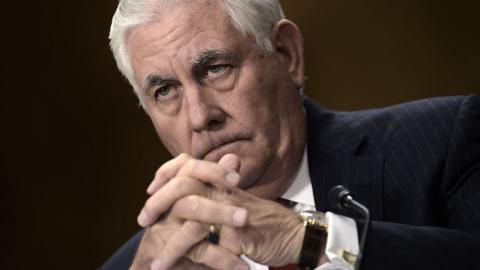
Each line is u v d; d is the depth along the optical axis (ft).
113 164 43.39
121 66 17.10
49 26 42.70
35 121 42.96
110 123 43.29
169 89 16.07
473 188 16.42
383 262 13.09
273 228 12.81
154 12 15.66
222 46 15.52
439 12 42.14
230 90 15.70
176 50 15.52
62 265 43.11
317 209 16.75
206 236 12.89
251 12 16.01
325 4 42.75
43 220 43.09
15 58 42.70
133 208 43.42
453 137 17.15
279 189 16.98
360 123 18.31
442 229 14.15
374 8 42.45
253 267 16.20
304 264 12.79
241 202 12.91
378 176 16.97
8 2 42.45
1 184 42.88
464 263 13.28
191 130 15.98
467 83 42.04
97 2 42.57
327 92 43.04
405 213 16.70
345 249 12.84
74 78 42.96
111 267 18.60
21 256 42.91
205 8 15.62
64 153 43.11
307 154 17.65
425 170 16.88
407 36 42.39
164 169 13.42
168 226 13.14
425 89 42.42
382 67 42.65
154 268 12.82
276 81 16.38
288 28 16.94
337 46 42.80
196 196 12.79
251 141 15.94
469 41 41.88
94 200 43.34
